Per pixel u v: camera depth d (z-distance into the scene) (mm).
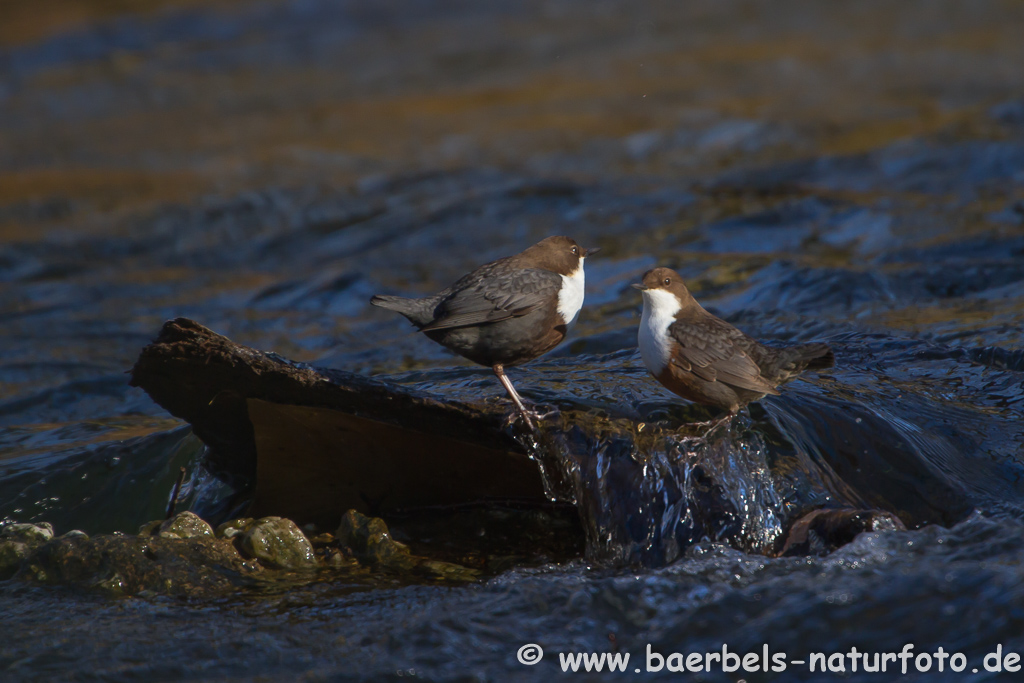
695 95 30125
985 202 17016
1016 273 13289
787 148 23266
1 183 24391
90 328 15141
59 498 9266
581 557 7609
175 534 7965
